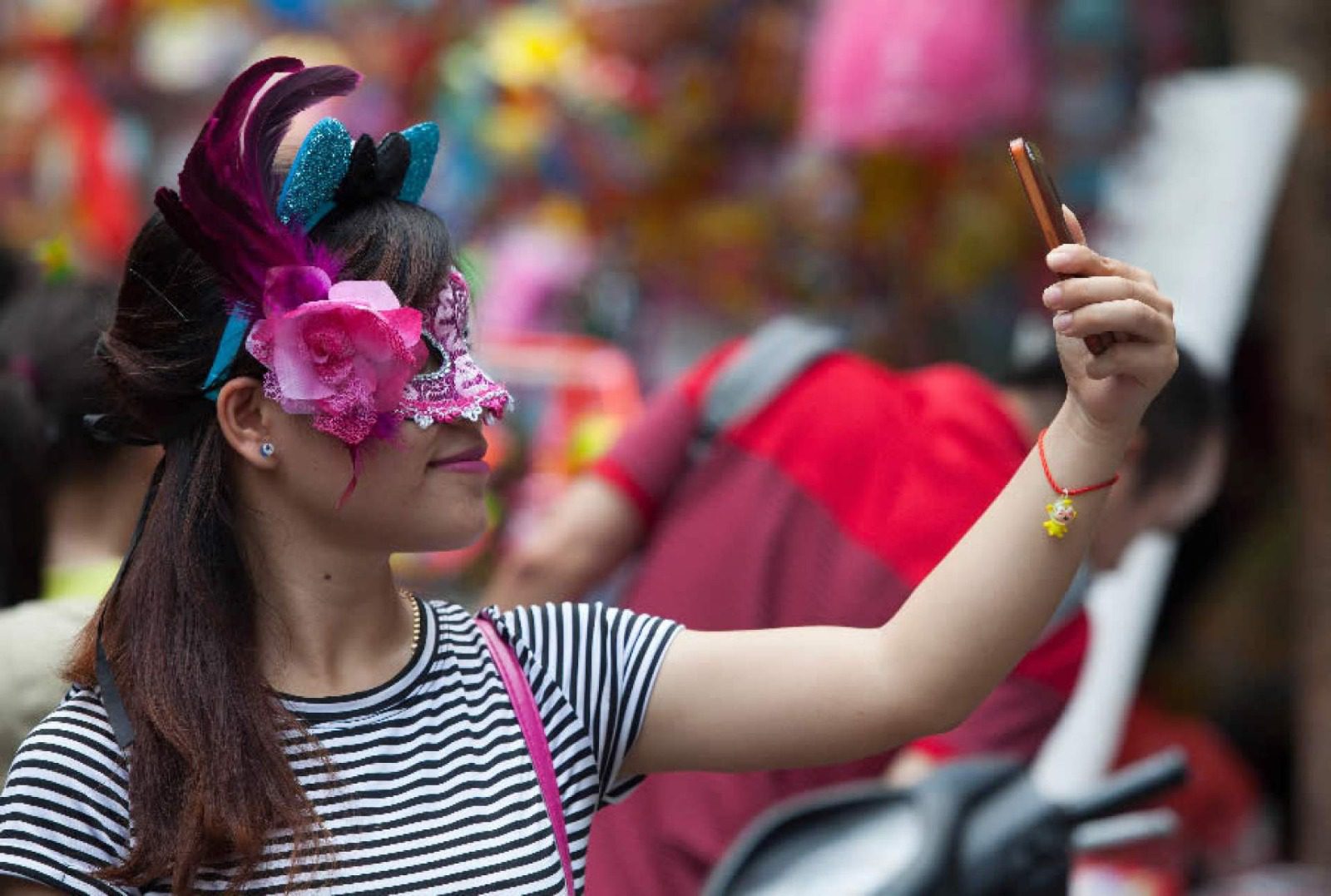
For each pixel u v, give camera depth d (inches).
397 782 194.1
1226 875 576.1
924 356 589.9
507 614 215.2
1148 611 466.0
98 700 195.9
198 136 191.0
